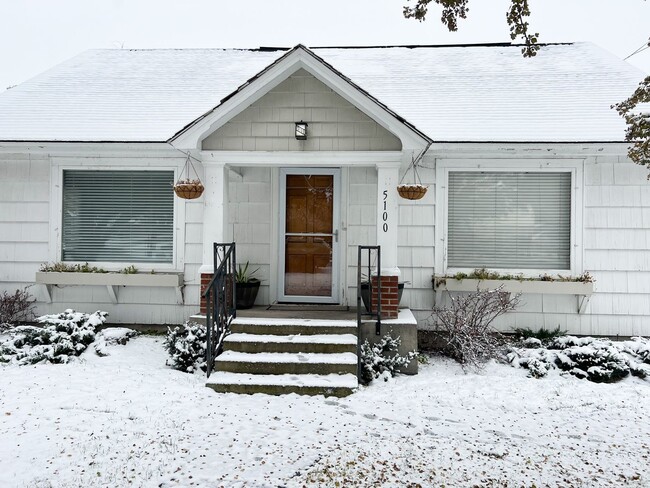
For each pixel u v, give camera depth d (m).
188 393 5.18
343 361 5.55
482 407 4.98
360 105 6.22
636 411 4.94
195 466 3.62
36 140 7.21
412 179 7.61
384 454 3.86
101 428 4.27
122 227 7.93
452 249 7.65
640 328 7.32
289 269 7.99
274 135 6.52
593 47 9.97
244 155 6.53
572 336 7.04
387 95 8.43
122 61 10.40
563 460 3.84
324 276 7.94
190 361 6.01
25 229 7.90
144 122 7.91
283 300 7.95
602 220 7.35
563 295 7.43
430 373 6.18
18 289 7.87
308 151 6.48
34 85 9.18
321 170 7.92
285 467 3.62
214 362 5.64
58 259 7.87
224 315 6.14
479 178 7.62
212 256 6.66
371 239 7.84
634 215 7.31
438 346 7.10
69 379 5.52
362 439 4.14
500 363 6.50
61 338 6.47
